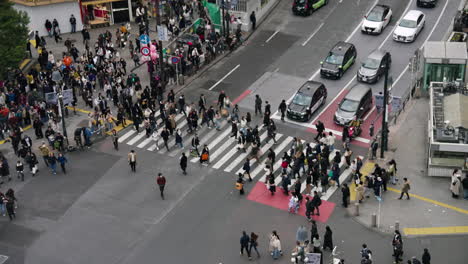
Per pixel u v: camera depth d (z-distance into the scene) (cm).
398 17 6394
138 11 6500
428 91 5197
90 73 5428
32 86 5378
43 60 5722
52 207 4191
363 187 4075
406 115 4997
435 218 3944
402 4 6606
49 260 3762
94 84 5475
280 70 5703
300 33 6256
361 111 4925
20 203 4231
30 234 3966
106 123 4956
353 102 4903
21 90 5319
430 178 4284
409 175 4325
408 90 5306
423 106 5103
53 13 6344
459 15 6153
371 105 5131
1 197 4078
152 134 4869
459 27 5969
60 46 6184
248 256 3694
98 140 4869
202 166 4538
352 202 4109
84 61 5609
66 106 5138
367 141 4719
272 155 4375
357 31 6212
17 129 4691
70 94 4822
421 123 4884
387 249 3728
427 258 3462
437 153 4212
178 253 3775
